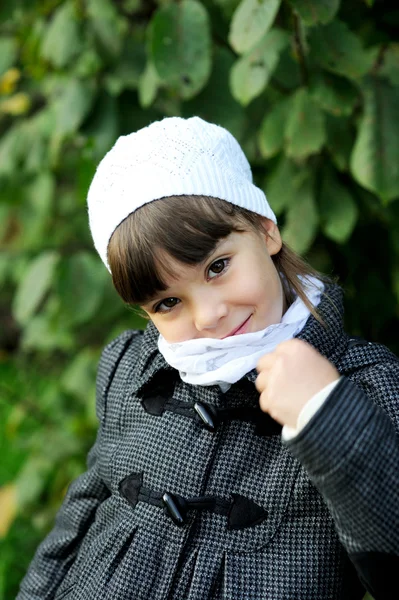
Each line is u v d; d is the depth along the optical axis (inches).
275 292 35.4
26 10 69.0
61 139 63.6
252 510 35.3
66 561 44.0
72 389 76.3
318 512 34.4
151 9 65.4
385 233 59.4
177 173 34.3
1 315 132.4
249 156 58.1
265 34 49.3
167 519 36.4
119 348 45.3
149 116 63.8
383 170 48.7
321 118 49.7
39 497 80.1
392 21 54.2
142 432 38.9
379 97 49.9
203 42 50.9
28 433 91.5
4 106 77.5
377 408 30.8
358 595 37.8
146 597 35.6
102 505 41.3
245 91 49.6
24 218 80.1
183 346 34.8
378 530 29.4
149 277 33.3
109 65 62.8
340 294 39.3
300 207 53.3
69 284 65.7
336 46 47.1
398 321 61.8
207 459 36.4
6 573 76.9
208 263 33.4
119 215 34.5
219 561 35.0
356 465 29.2
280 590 33.9
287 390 30.9
